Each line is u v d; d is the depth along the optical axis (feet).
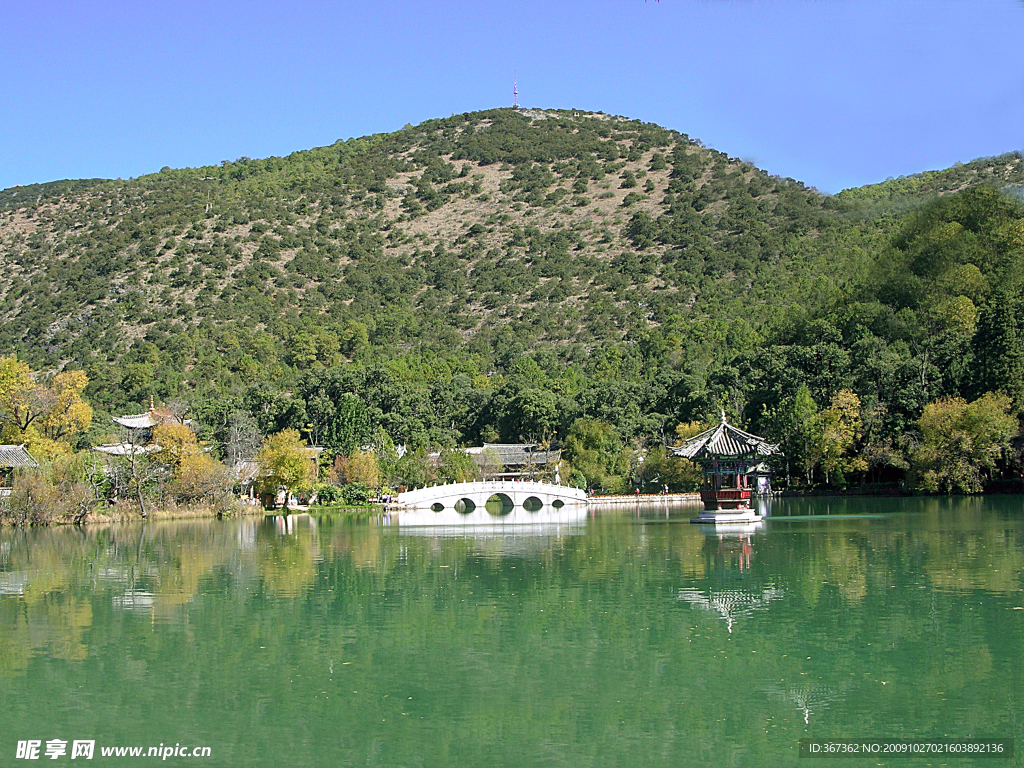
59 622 139.85
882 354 441.68
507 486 414.21
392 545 241.35
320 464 464.65
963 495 376.07
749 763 87.35
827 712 98.48
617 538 250.37
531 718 98.02
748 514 284.41
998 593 151.23
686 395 543.80
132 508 336.29
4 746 92.17
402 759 88.79
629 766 86.89
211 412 577.84
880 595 151.53
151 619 141.59
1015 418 371.76
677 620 136.36
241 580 178.19
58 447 371.35
